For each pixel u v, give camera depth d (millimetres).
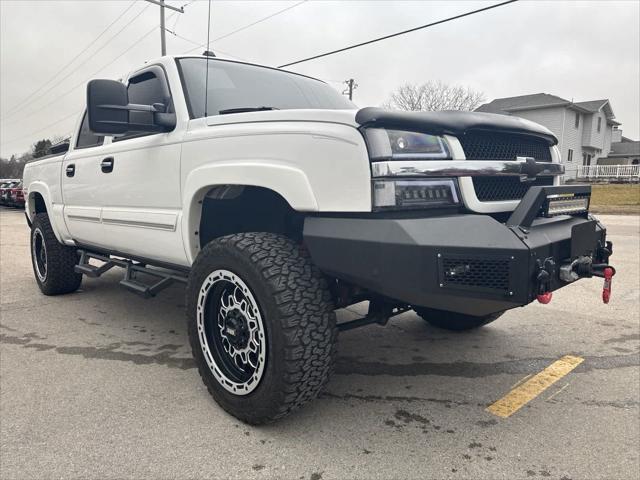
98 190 3766
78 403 2742
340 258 2176
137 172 3254
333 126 2197
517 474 2131
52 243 4863
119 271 6531
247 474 2117
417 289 2004
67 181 4297
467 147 2395
